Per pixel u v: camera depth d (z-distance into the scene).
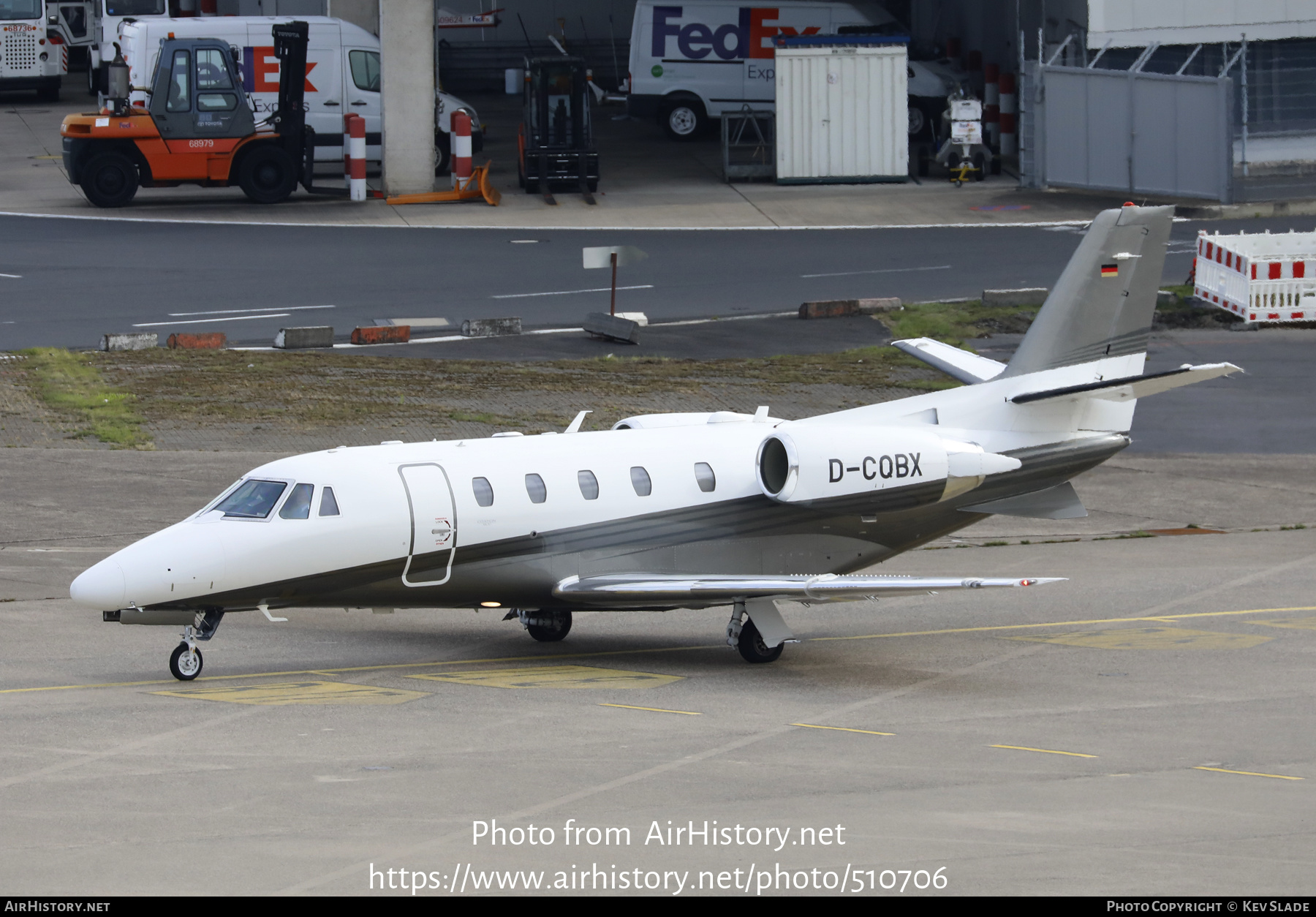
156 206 199.00
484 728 63.28
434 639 83.44
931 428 84.44
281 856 46.03
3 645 77.94
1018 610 92.38
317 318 152.00
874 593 71.69
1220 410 137.88
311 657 78.00
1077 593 95.94
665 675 75.62
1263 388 142.88
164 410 124.44
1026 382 86.00
